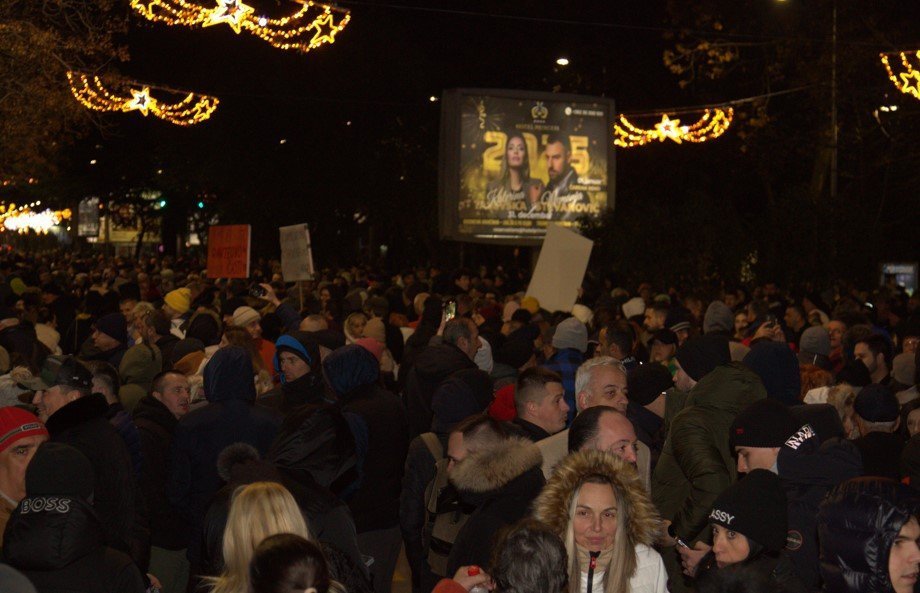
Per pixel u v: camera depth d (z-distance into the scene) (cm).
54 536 386
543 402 629
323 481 500
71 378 586
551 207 2659
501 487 467
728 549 412
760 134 3138
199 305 1569
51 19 1978
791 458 503
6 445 490
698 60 3241
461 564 459
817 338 1026
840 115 3070
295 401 698
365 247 5372
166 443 669
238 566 388
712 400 578
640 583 428
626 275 2362
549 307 1403
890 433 638
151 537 661
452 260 4053
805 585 437
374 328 1035
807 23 2980
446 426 661
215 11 1769
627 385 702
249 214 4569
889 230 3684
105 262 4016
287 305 1173
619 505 427
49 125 2067
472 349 877
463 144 2588
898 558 339
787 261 2423
